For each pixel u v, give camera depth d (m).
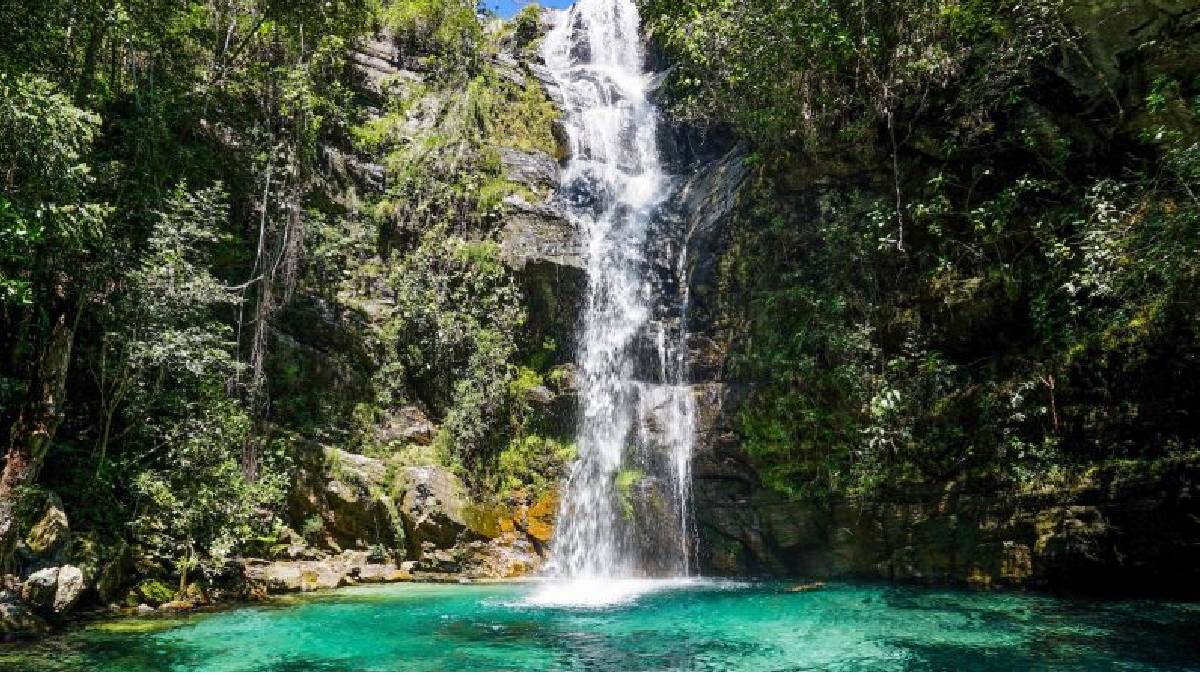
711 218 17.53
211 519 11.37
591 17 28.95
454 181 18.97
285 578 12.43
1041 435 11.62
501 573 15.16
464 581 14.35
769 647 7.75
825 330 13.92
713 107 16.91
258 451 13.19
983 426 12.10
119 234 11.67
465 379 17.12
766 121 14.37
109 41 13.35
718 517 15.37
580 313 18.19
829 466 13.70
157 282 10.93
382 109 20.06
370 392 16.33
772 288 15.29
